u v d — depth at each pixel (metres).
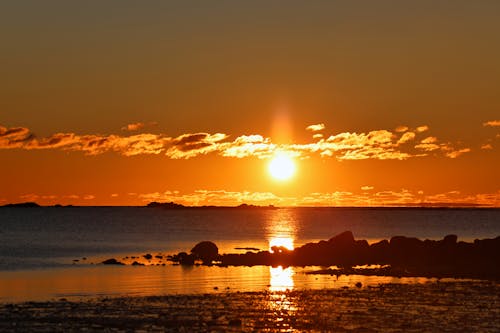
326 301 73.00
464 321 61.50
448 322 61.06
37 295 80.00
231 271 113.06
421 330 57.66
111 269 116.25
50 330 57.41
